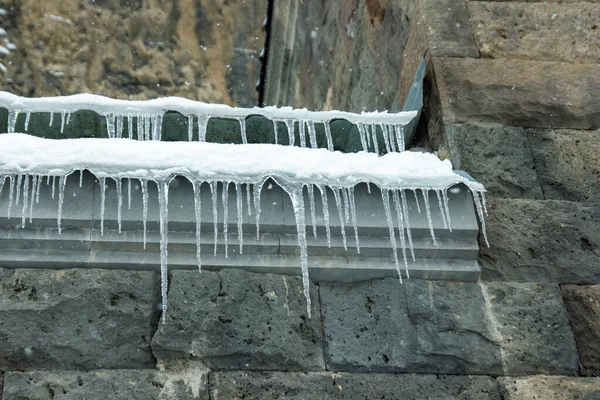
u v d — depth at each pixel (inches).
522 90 265.0
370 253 217.9
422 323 212.5
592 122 262.5
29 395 189.2
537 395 206.7
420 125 268.5
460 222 222.2
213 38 491.2
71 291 201.2
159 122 237.0
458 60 270.2
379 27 328.2
